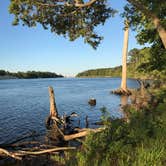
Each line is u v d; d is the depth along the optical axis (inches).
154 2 486.9
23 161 454.6
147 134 354.0
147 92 972.6
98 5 577.6
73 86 3767.2
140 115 454.3
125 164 281.4
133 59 3253.0
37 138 697.0
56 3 516.7
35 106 1508.4
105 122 434.9
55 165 388.5
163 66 776.9
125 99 1729.8
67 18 575.5
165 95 705.6
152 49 781.9
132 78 5270.7
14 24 507.2
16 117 1101.7
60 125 796.6
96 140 371.9
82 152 364.2
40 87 3762.3
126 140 347.6
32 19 522.3
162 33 480.1
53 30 573.6
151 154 274.8
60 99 1871.3
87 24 592.1
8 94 2490.2
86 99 1844.2
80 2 521.7
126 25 657.0
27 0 487.8
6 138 724.7
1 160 471.8
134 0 474.3
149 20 688.4
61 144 618.5
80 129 692.7
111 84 4160.9
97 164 296.5
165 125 362.3
